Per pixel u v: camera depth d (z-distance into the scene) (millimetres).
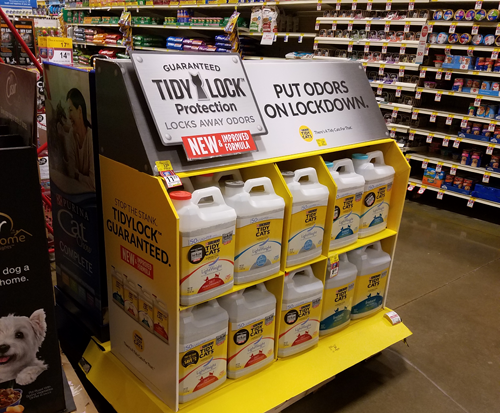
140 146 1553
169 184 1508
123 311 1907
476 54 5234
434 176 5285
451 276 3639
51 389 1556
